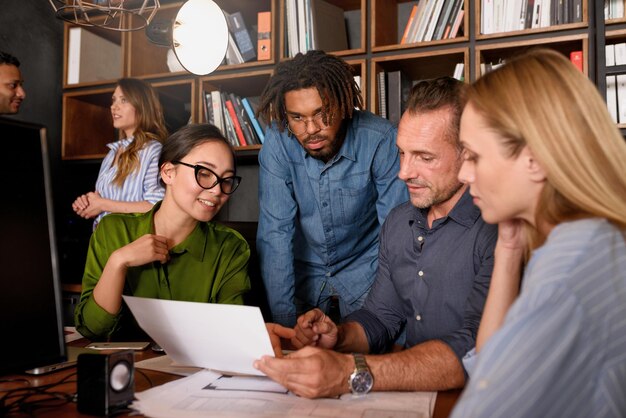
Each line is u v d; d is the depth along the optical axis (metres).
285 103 1.76
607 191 0.66
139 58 3.26
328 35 2.88
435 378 0.94
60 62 3.67
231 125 3.04
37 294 0.77
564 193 0.68
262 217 1.99
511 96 0.71
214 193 1.44
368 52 2.73
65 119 3.43
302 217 2.03
